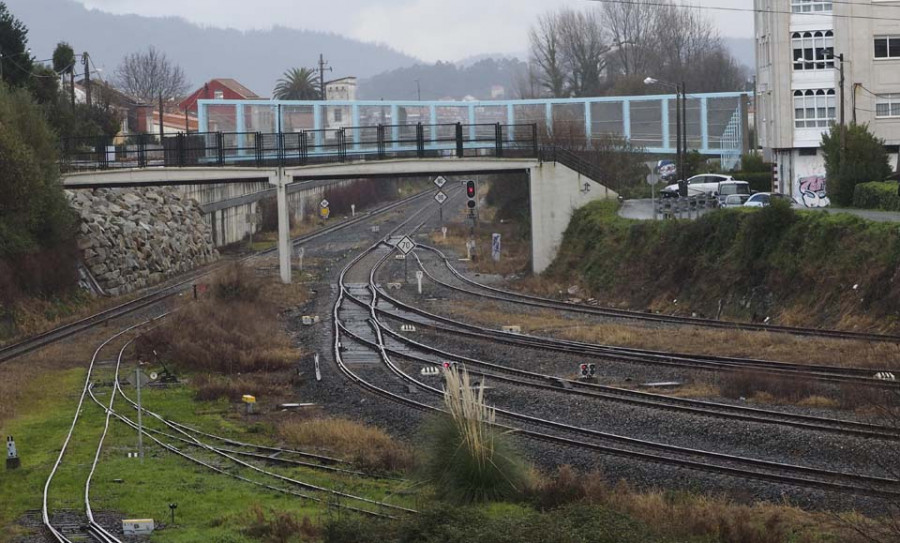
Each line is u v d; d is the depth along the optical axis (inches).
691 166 5654.5
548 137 5142.7
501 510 1311.5
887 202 3523.6
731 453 1569.9
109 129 6053.2
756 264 2977.4
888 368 1989.4
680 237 3363.7
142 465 1624.0
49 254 3609.7
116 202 4628.4
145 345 2706.7
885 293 2486.5
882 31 4682.6
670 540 1138.7
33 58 5354.3
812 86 4968.0
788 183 5083.7
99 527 1262.3
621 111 5964.6
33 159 3535.9
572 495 1336.1
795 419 1694.1
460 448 1393.9
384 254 5265.8
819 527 1207.6
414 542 1143.0
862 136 3998.5
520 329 2979.8
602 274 3713.1
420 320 3211.1
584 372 2210.9
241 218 6279.5
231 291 3378.4
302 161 4148.6
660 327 2849.4
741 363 2202.3
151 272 4456.2
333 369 2470.5
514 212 6397.6
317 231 6648.6
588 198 4261.8
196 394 2231.8
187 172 4035.4
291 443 1797.5
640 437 1699.1
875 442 1505.9
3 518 1326.3
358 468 1590.8
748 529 1188.5
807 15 4945.9
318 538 1224.8
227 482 1524.4
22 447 1763.0
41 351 2760.8
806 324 2645.2
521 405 1982.0
